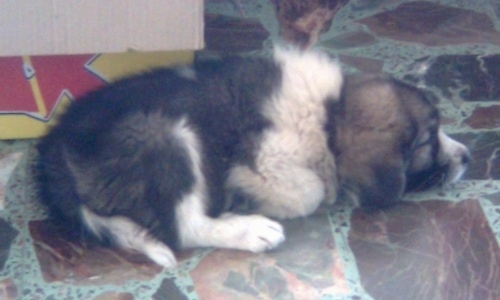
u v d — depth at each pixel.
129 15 1.13
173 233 1.10
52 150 1.12
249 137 1.12
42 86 1.23
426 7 1.56
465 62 1.43
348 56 1.44
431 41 1.48
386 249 1.13
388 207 1.19
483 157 1.26
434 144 1.18
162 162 1.08
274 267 1.11
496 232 1.16
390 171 1.14
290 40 1.35
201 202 1.11
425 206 1.19
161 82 1.14
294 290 1.08
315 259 1.12
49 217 1.16
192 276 1.10
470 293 1.09
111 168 1.08
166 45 1.16
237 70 1.16
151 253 1.10
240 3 1.56
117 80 1.17
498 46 1.46
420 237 1.15
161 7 1.13
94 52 1.15
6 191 1.20
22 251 1.12
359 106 1.14
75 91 1.25
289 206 1.16
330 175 1.16
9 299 1.07
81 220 1.11
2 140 1.27
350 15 1.54
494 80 1.39
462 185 1.22
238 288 1.09
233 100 1.13
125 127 1.09
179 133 1.09
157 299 1.07
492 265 1.12
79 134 1.10
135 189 1.08
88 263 1.11
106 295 1.08
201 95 1.12
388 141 1.14
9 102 1.24
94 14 1.13
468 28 1.51
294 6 1.33
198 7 1.14
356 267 1.11
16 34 1.13
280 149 1.13
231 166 1.13
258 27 1.50
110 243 1.12
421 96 1.17
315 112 1.14
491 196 1.21
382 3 1.57
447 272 1.11
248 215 1.15
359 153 1.14
